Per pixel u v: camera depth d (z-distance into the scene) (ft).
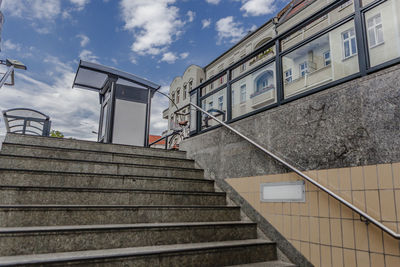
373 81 6.91
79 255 6.32
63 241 6.76
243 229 9.57
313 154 8.23
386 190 6.16
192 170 13.57
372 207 6.38
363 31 7.67
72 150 12.32
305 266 7.88
